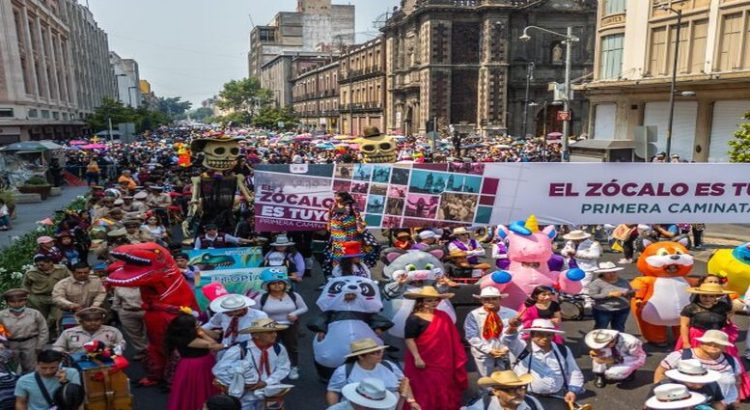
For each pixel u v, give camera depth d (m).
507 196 11.70
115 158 34.59
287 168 11.76
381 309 7.64
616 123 33.06
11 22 45.69
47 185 27.80
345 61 88.62
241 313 6.71
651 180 11.74
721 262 9.80
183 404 6.20
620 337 7.94
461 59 58.00
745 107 25.36
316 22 132.00
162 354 7.84
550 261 9.75
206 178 13.19
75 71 74.62
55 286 8.33
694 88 27.12
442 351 6.32
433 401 6.25
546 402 6.05
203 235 11.80
